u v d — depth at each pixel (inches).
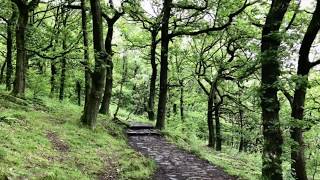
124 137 840.9
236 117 1457.9
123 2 1008.2
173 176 551.2
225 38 1119.0
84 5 824.3
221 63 1037.2
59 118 775.1
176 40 1316.4
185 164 642.2
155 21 1115.9
